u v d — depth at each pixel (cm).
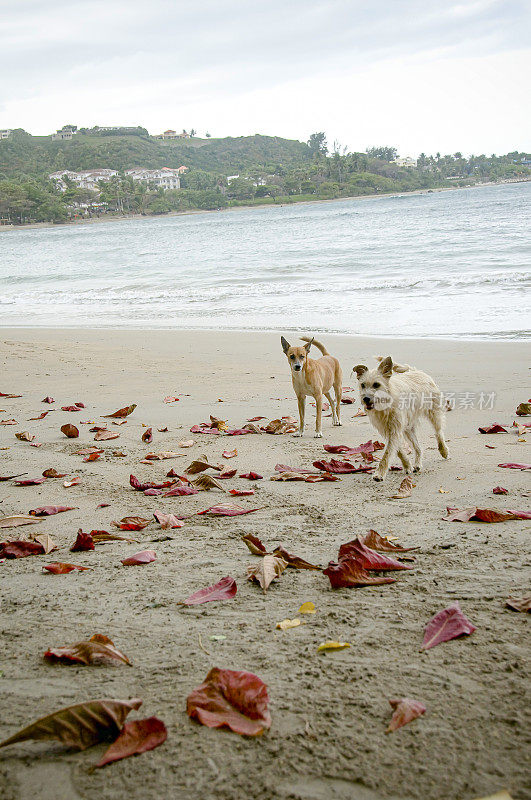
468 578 368
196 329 1770
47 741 237
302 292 2325
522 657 277
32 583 397
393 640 300
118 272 3744
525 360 1152
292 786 210
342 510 519
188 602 353
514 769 211
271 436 803
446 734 229
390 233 5322
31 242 10325
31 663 297
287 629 317
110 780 215
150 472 649
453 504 518
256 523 495
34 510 537
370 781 210
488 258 2903
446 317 1684
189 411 931
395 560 397
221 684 251
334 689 262
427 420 670
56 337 1733
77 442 771
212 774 216
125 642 314
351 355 1312
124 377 1196
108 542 470
